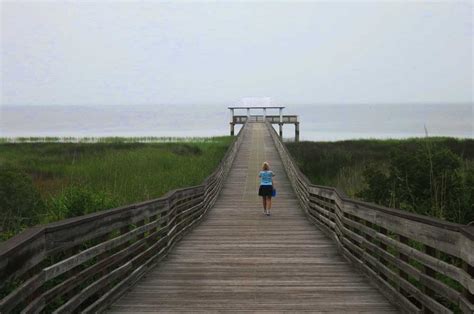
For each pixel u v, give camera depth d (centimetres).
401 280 662
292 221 1609
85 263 723
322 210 1397
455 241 493
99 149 4156
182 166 2831
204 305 694
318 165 3095
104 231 662
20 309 445
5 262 397
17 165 2975
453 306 605
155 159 3111
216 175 2105
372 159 3006
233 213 1789
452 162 1220
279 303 702
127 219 769
